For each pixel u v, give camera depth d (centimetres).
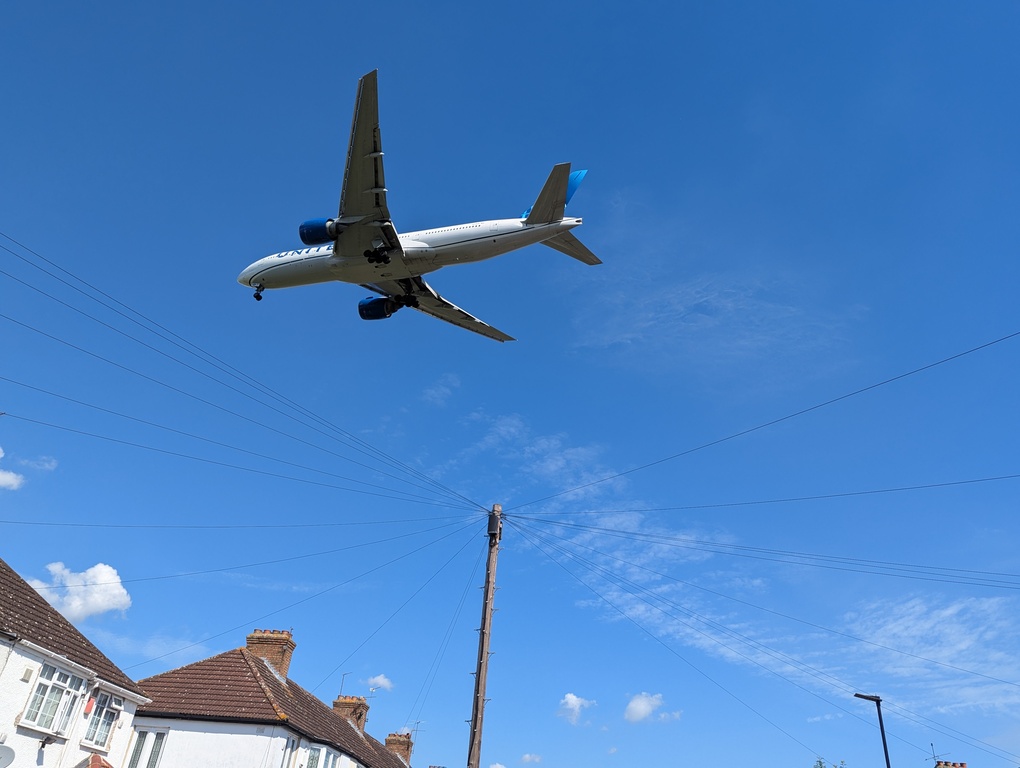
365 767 3406
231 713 2664
